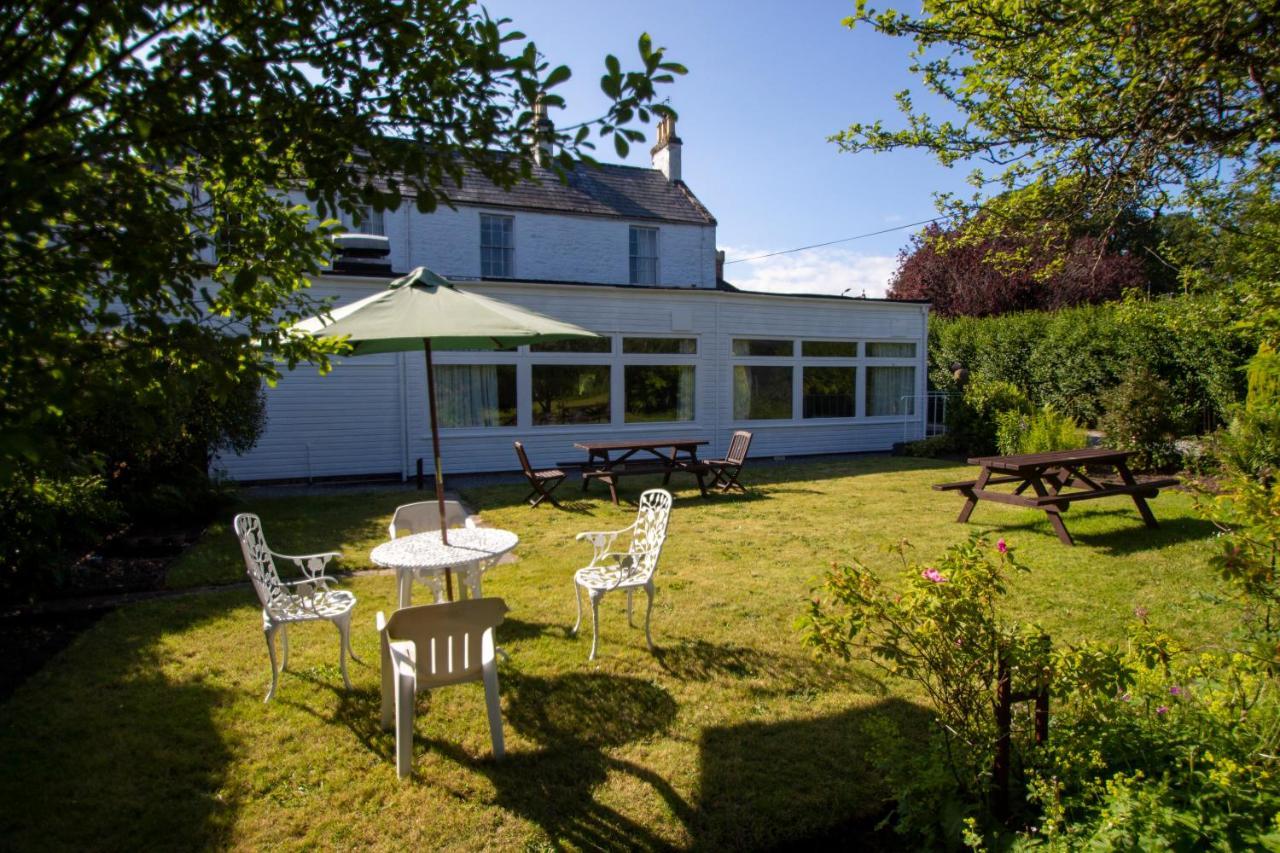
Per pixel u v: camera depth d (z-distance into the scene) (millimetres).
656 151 20547
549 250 17125
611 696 3840
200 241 2037
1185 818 2076
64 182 1453
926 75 4633
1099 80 3789
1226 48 3088
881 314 16016
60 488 3709
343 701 3818
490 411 12578
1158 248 5852
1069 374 16328
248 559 3877
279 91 1813
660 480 12000
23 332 1516
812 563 6535
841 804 2910
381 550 4477
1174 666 3051
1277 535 2557
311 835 2730
